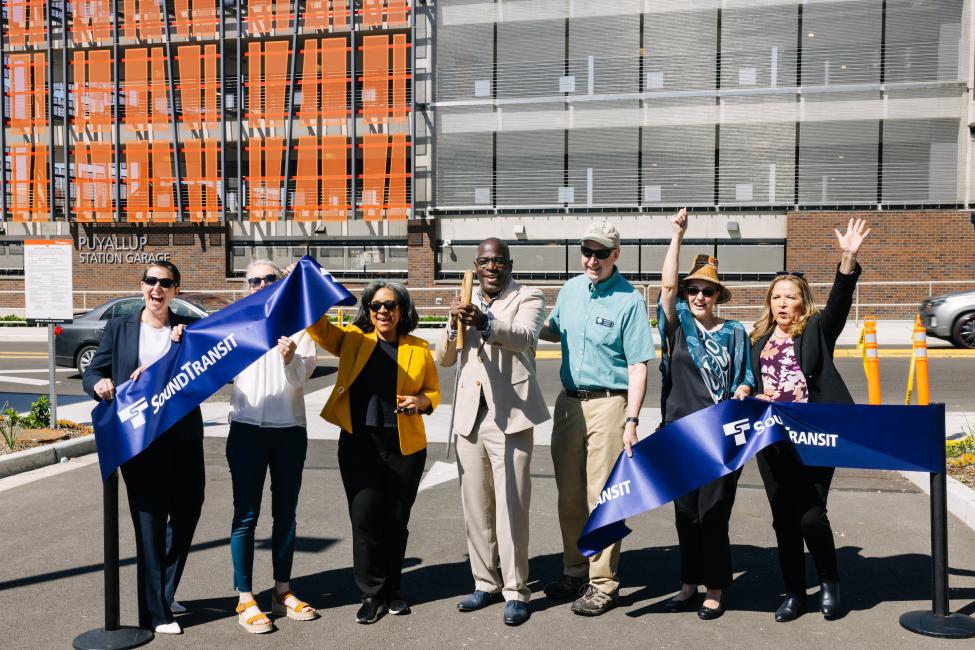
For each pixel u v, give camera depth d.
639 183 26.23
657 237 26.09
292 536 4.26
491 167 27.09
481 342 4.33
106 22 29.44
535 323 4.25
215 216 28.95
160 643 3.89
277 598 4.29
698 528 4.30
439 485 7.08
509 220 27.02
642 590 4.64
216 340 3.97
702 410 4.15
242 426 4.11
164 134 29.28
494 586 4.42
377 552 4.19
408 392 4.24
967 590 4.52
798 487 4.17
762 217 25.39
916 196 24.66
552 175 26.77
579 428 4.43
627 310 4.30
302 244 28.83
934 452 4.00
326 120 28.08
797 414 4.04
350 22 27.61
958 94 24.34
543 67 26.70
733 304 25.38
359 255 28.58
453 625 4.12
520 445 4.29
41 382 14.13
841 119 24.92
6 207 30.12
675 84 25.91
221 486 7.09
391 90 27.88
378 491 4.20
